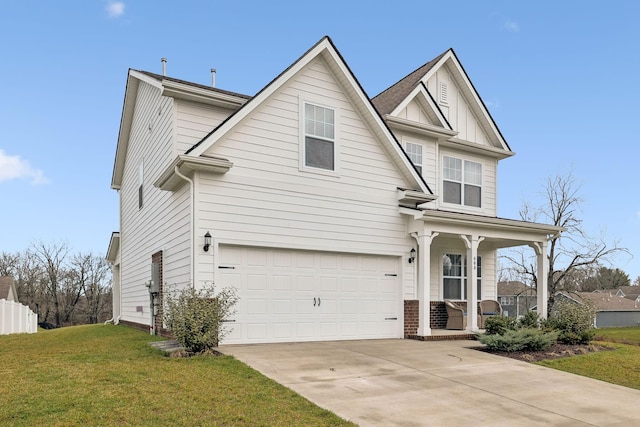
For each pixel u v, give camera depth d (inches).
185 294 364.2
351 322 472.7
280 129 442.6
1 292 1263.5
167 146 479.8
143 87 616.1
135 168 673.6
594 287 2396.7
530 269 1050.7
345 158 479.5
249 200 420.2
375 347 418.9
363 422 219.5
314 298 452.4
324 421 215.0
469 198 657.0
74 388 245.3
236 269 412.2
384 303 496.4
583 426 233.9
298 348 394.6
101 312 1951.3
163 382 261.7
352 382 288.8
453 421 229.6
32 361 329.4
